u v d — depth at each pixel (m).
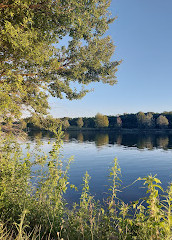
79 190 12.92
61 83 10.09
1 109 6.42
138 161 27.75
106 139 73.25
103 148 43.78
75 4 7.83
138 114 159.50
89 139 72.75
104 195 12.02
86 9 8.59
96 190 13.38
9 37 6.17
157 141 64.81
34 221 3.74
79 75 10.38
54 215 3.72
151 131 138.38
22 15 6.91
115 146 48.31
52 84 10.45
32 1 7.42
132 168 22.86
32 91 9.23
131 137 85.81
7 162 4.88
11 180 4.45
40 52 7.75
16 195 4.34
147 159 29.48
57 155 4.46
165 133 118.94
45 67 8.54
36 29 7.79
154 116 174.50
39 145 5.59
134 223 3.07
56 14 7.75
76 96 10.84
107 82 11.41
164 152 37.56
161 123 149.88
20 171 4.66
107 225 3.28
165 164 25.45
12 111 7.12
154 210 2.68
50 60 8.84
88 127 174.50
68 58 10.30
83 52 9.93
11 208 3.95
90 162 26.19
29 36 6.90
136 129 154.62
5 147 5.28
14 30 6.14
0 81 7.22
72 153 34.94
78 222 3.50
